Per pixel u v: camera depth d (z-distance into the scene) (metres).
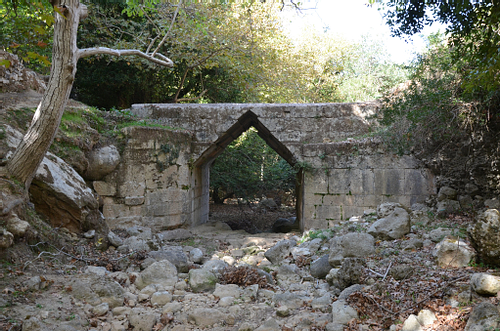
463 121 9.66
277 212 19.69
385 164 11.55
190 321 5.52
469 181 10.48
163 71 17.34
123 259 7.81
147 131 11.23
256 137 18.58
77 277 6.23
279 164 19.25
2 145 7.45
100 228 8.61
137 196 11.00
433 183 11.30
